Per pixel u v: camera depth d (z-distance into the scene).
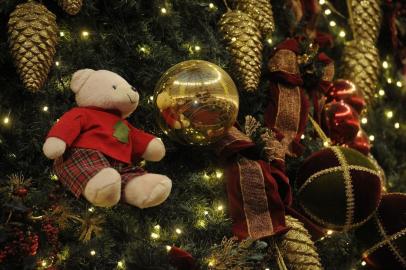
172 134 1.66
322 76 1.95
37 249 1.51
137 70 1.77
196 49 1.82
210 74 1.62
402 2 2.35
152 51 1.77
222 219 1.74
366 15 2.17
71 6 1.62
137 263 1.53
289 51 1.91
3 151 1.61
